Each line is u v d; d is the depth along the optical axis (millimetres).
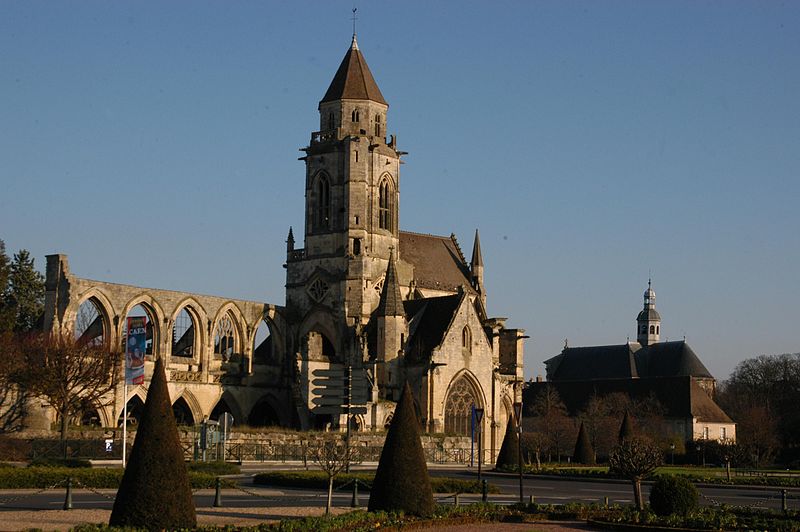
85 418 149500
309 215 181000
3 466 91438
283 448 133250
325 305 176625
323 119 182250
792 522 71062
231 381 167875
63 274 145750
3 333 149750
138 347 106000
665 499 74375
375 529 62938
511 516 73188
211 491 88500
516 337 184875
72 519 64312
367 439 145250
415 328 171250
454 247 198750
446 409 165375
